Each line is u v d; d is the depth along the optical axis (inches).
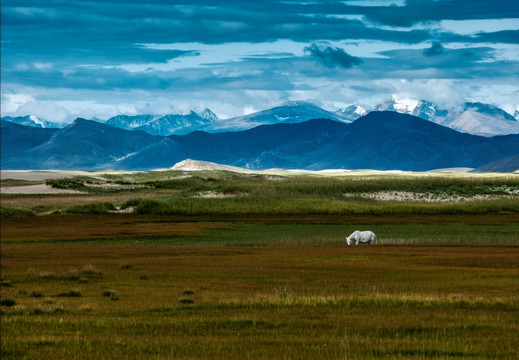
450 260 4881.9
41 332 2119.8
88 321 2314.2
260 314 2454.5
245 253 5546.3
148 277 3875.5
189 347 1849.2
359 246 6274.6
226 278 3818.9
